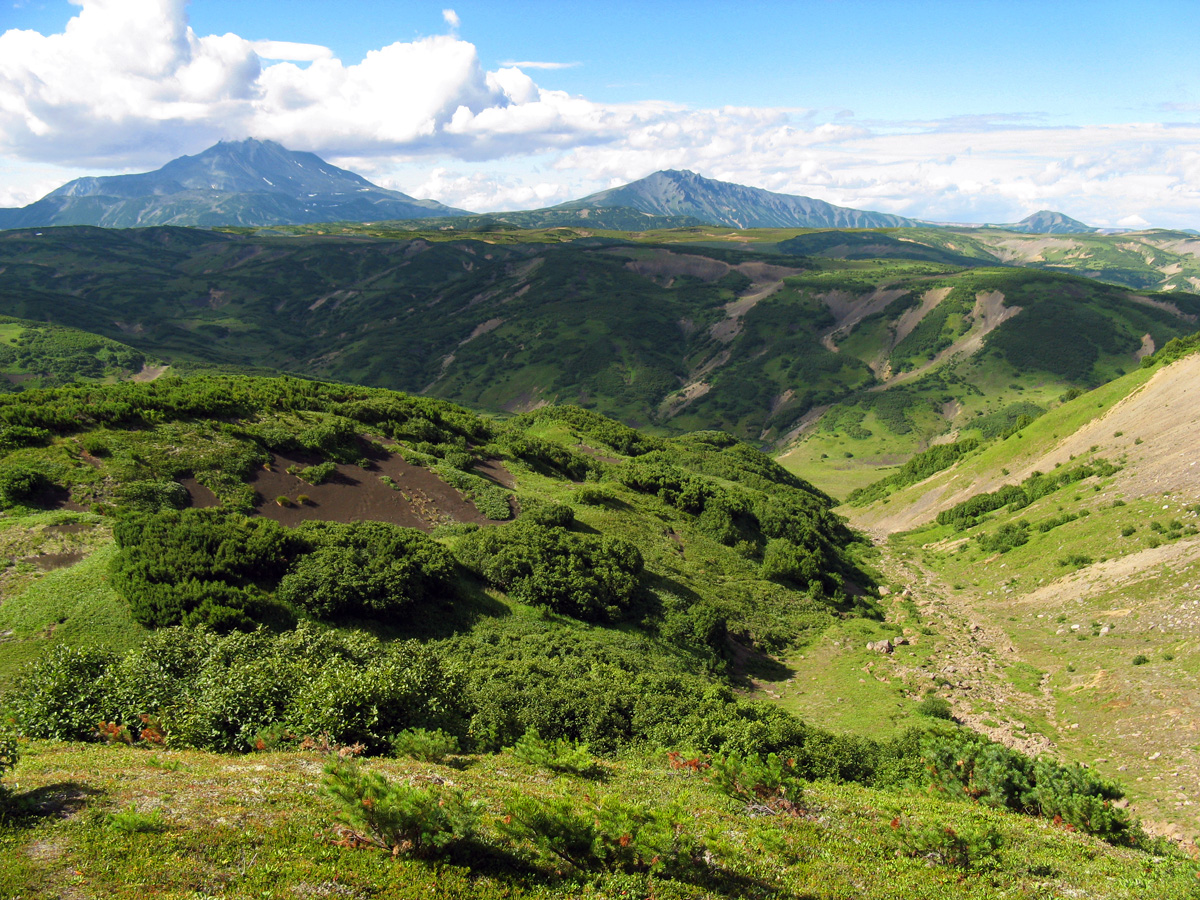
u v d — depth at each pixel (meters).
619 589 51.53
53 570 38.38
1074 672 50.16
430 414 80.38
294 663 22.92
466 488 64.69
